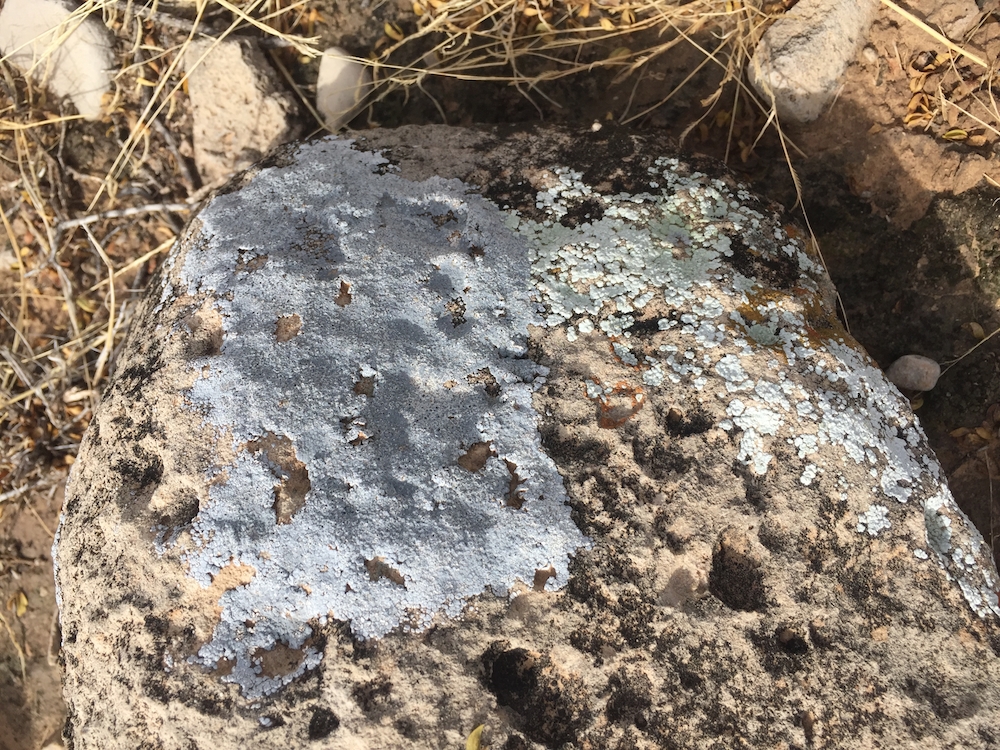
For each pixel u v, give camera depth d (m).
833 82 0.43
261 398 0.32
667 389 0.32
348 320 0.33
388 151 0.38
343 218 0.36
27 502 0.51
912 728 0.30
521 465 0.32
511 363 0.33
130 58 0.49
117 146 0.49
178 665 0.31
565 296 0.34
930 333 0.42
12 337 0.51
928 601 0.31
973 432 0.42
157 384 0.34
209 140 0.47
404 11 0.47
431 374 0.33
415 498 0.31
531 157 0.38
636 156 0.37
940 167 0.42
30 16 0.48
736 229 0.35
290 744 0.30
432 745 0.30
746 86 0.45
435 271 0.34
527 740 0.30
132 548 0.32
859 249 0.43
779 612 0.31
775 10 0.44
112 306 0.49
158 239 0.50
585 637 0.30
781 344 0.33
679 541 0.31
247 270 0.35
